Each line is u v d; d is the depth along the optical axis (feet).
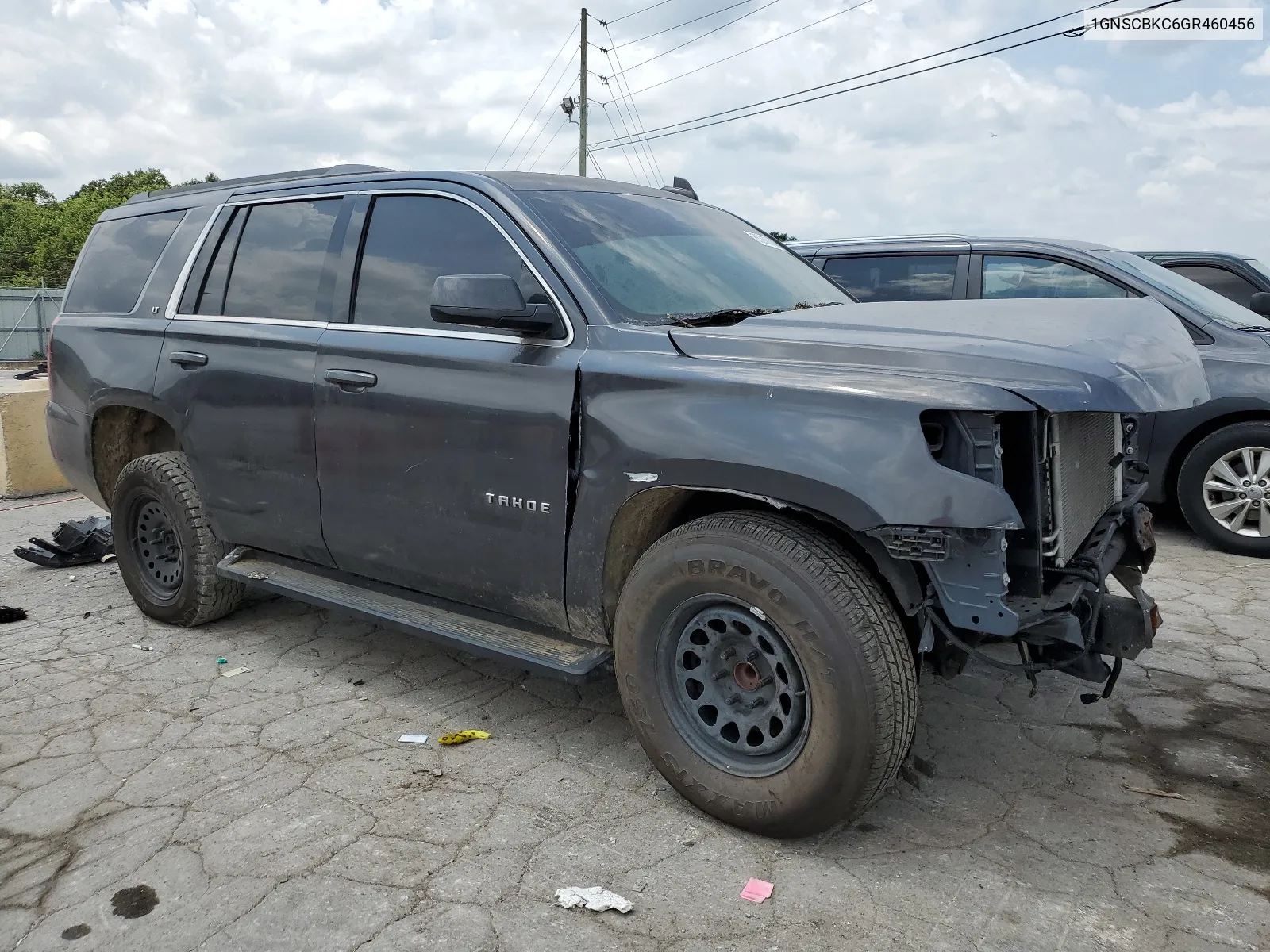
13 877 8.48
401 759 10.61
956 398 7.57
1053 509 8.38
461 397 10.40
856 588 8.04
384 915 7.82
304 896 8.09
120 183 255.70
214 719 11.75
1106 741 10.87
